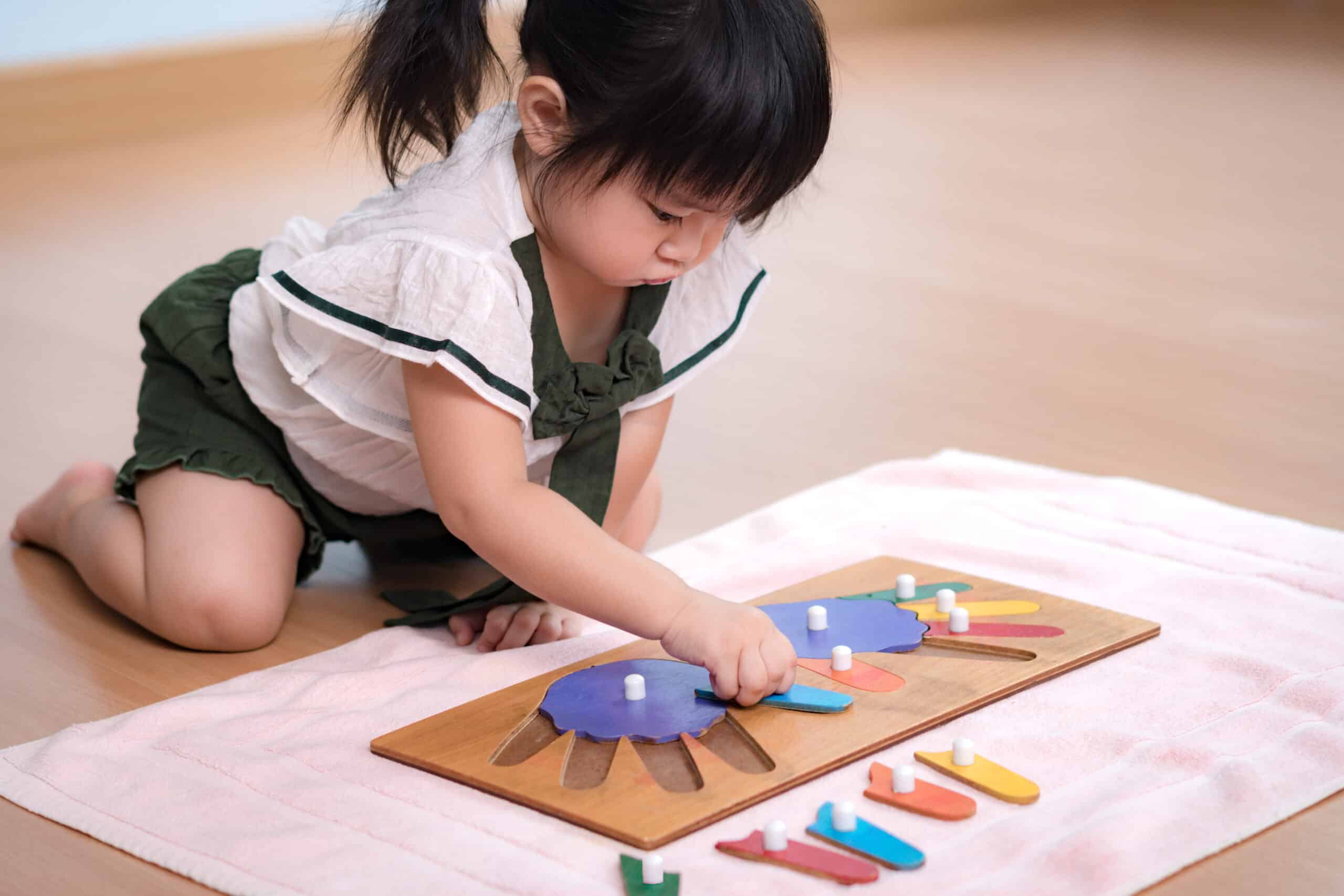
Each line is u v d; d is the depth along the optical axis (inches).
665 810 34.0
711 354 47.6
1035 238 101.2
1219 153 125.8
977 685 40.1
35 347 77.2
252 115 144.3
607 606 39.7
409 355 39.9
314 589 51.9
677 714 38.6
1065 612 44.8
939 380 73.3
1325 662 42.2
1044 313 84.5
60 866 34.1
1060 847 32.5
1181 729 38.4
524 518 40.2
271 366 47.3
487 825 34.2
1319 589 46.9
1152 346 78.0
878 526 53.6
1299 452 62.4
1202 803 34.6
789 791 35.4
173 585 45.4
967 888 31.1
